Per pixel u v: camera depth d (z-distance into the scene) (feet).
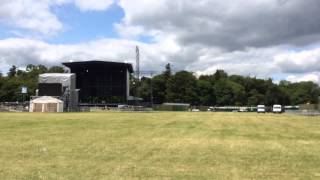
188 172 56.39
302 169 59.57
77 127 152.76
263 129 149.89
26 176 52.29
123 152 77.30
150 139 104.88
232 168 59.98
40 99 421.18
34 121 195.52
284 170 58.65
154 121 205.77
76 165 61.26
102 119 222.69
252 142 99.30
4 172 54.95
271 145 92.38
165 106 601.62
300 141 102.63
